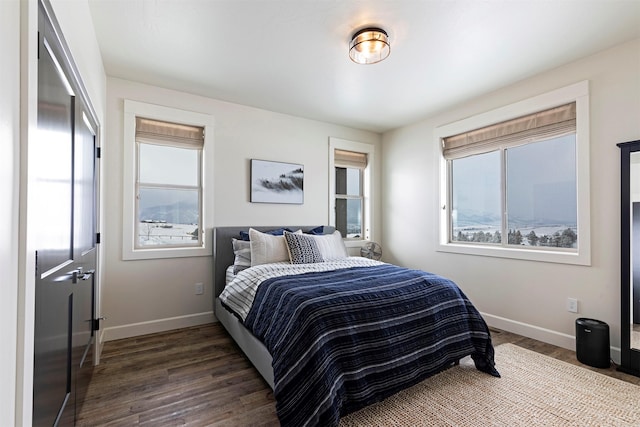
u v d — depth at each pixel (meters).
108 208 2.84
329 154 4.25
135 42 2.31
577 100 2.57
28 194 0.76
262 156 3.71
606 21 2.06
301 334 1.65
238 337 2.52
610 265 2.40
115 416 1.70
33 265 0.80
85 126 1.75
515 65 2.66
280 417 1.55
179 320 3.16
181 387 2.00
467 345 2.15
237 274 2.90
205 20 2.06
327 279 2.23
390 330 1.84
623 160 2.31
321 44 2.35
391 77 2.89
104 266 2.80
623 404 1.81
